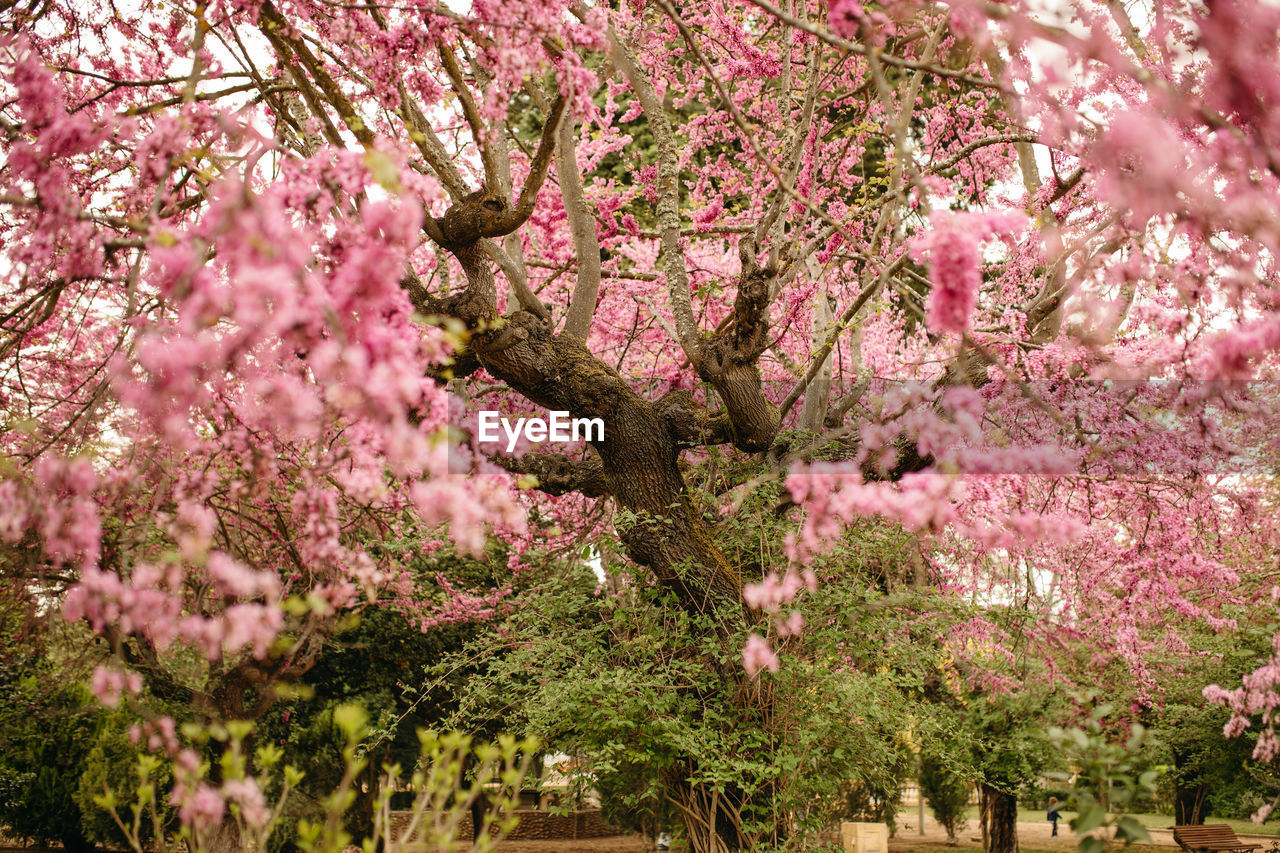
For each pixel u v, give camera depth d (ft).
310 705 40.42
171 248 8.93
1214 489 22.89
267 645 9.82
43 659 22.39
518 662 20.16
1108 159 9.73
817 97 24.70
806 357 31.32
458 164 26.43
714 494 23.85
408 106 16.66
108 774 35.83
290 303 8.34
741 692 19.04
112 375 11.39
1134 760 10.77
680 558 20.79
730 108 11.21
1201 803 51.21
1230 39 9.41
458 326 9.70
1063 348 20.40
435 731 21.90
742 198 37.78
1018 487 21.58
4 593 14.02
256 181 16.49
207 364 9.33
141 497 12.92
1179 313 14.75
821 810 21.15
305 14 16.37
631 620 20.71
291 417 9.69
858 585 20.71
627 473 21.40
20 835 40.65
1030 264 25.09
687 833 20.72
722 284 30.07
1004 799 39.75
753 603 14.42
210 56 17.10
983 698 34.04
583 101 13.65
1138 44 15.20
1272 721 13.73
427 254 29.68
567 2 14.74
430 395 9.66
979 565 26.89
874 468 20.63
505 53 13.14
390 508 19.40
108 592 9.44
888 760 20.34
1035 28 9.82
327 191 10.55
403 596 31.91
